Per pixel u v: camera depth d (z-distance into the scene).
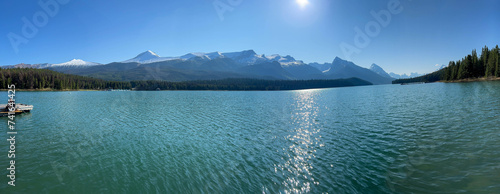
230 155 28.39
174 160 27.02
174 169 24.42
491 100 67.25
